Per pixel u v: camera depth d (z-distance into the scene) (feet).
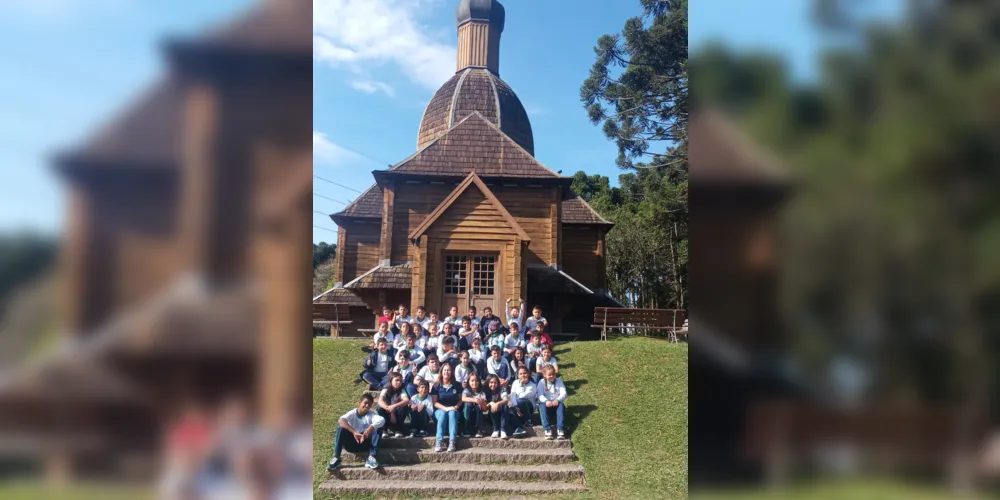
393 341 37.14
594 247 69.05
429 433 30.58
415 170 59.62
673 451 29.07
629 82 84.89
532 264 59.47
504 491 26.18
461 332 37.99
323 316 63.52
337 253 67.51
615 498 25.30
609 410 33.58
